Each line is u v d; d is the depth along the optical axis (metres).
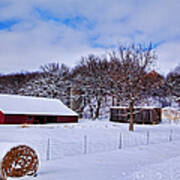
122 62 28.20
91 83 52.88
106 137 21.06
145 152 14.43
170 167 9.95
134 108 44.50
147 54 27.84
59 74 64.31
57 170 9.22
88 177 8.20
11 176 7.45
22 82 76.19
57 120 41.75
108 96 55.38
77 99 57.31
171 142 19.81
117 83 28.56
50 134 20.95
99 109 59.22
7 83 77.56
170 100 60.25
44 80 62.41
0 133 20.08
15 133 20.41
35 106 41.31
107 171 9.20
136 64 27.73
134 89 27.47
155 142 20.05
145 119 43.06
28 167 7.91
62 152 13.95
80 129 26.64
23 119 36.88
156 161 11.77
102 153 13.63
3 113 34.56
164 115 50.84
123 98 28.58
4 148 7.55
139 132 26.58
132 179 7.96
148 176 8.36
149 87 29.22
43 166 9.88
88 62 55.09
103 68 52.03
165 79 61.53
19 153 7.71
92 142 18.08
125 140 20.12
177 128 34.91
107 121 48.62
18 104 39.44
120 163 10.95
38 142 16.62
